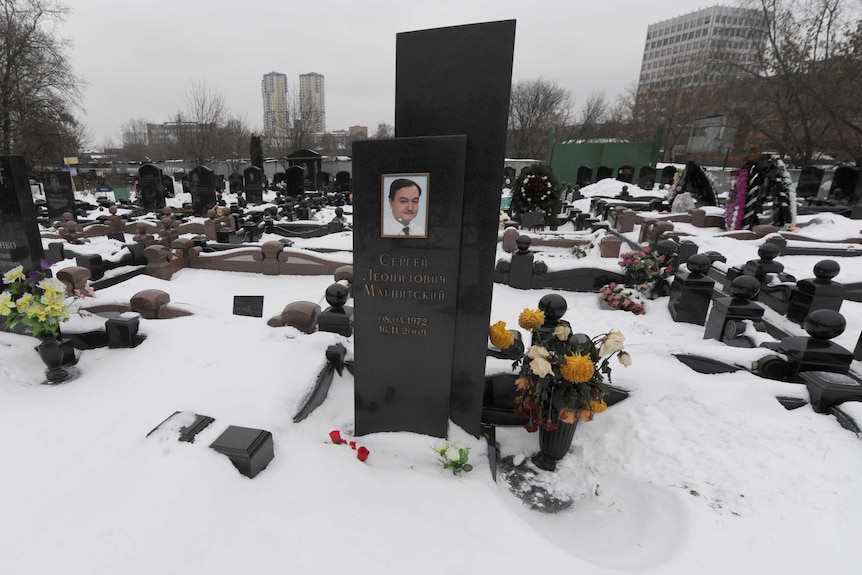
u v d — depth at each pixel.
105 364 4.71
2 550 2.35
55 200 18.38
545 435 3.69
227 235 13.39
